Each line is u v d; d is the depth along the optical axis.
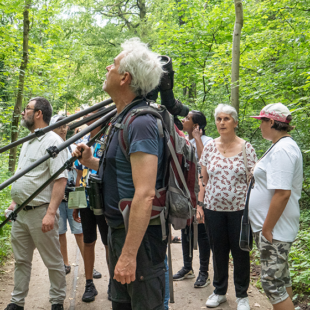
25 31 7.69
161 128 1.64
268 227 2.24
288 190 2.18
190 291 3.38
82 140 3.56
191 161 1.88
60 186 2.63
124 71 1.69
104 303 3.12
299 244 4.06
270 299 2.33
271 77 5.20
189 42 7.71
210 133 8.10
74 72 14.80
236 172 2.86
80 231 3.72
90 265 3.19
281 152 2.22
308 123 4.66
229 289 3.39
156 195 1.67
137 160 1.55
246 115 6.36
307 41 4.83
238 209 2.85
